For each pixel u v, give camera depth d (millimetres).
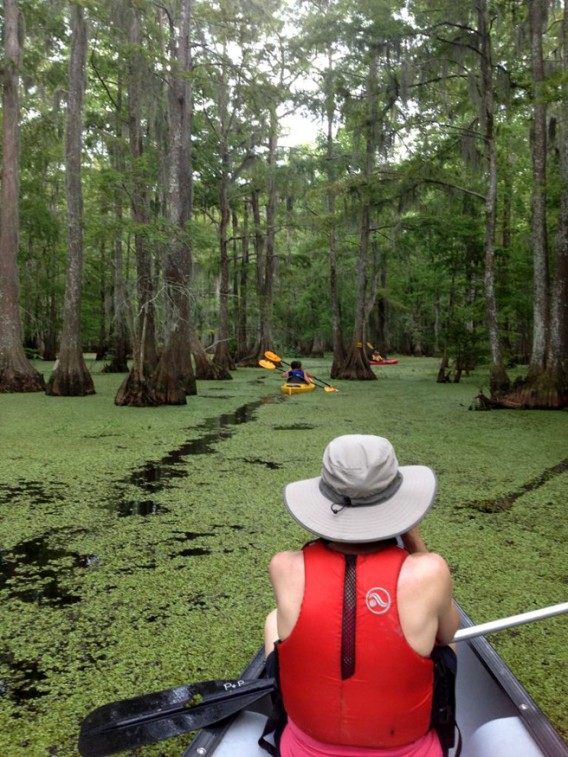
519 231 22484
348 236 33094
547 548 4738
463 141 15461
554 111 15797
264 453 8430
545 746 1812
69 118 16109
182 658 3162
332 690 1532
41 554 4621
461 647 2406
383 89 19250
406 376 24438
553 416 12250
